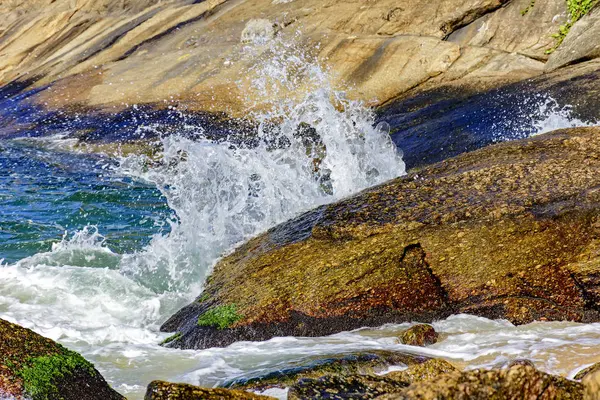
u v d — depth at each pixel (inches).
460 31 617.6
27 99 729.0
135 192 509.4
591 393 150.3
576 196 271.9
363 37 635.5
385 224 282.2
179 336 269.4
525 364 155.9
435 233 273.4
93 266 362.9
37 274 342.6
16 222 443.5
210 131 581.9
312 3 696.4
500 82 543.2
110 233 424.8
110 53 778.8
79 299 318.3
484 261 261.6
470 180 299.9
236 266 303.4
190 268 333.1
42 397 175.3
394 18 637.9
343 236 283.6
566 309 249.8
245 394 169.9
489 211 274.5
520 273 256.2
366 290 261.4
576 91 458.0
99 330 282.5
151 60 729.0
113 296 321.7
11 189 512.1
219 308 272.1
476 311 256.1
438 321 255.6
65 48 837.8
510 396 149.4
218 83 648.4
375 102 578.9
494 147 331.0
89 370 195.2
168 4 851.4
